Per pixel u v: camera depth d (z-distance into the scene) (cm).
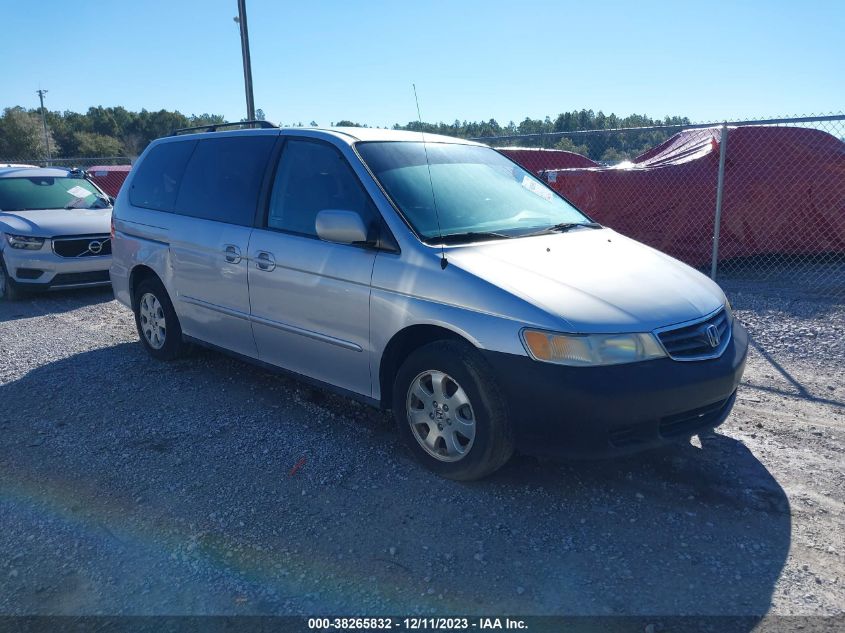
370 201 418
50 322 786
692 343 361
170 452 431
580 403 335
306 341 451
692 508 362
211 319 531
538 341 339
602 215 1060
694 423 368
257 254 473
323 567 314
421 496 374
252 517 356
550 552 324
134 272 615
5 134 5881
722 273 1014
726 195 1001
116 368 598
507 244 405
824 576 306
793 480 391
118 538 339
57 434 461
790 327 702
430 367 380
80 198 1023
